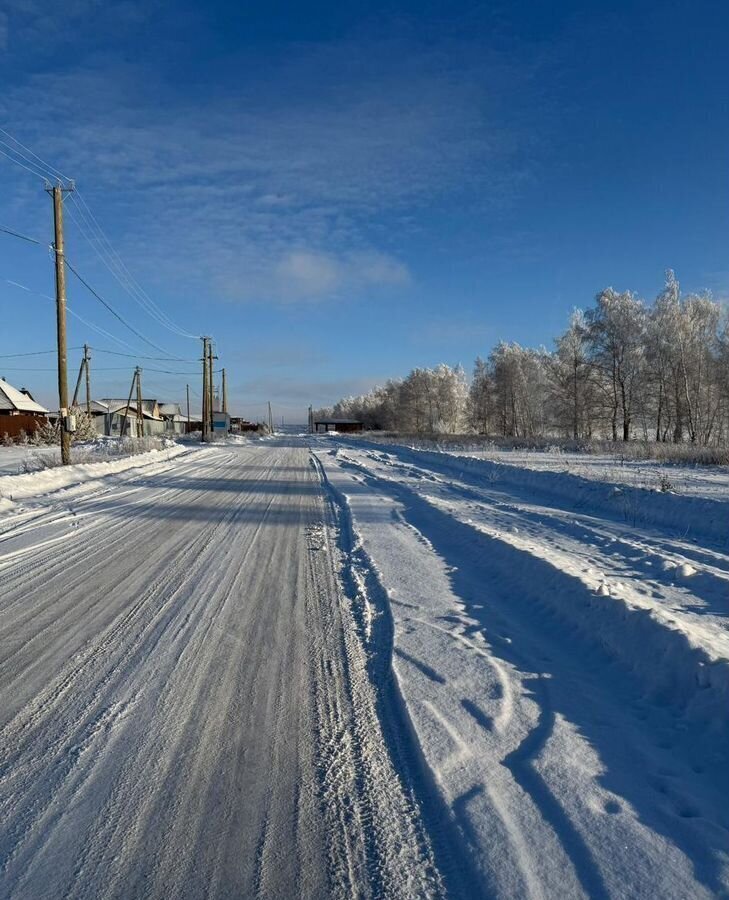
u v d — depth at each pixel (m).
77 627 5.55
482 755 3.38
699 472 18.64
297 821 2.85
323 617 5.88
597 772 3.23
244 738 3.60
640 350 50.75
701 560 7.67
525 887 2.40
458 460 25.78
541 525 10.62
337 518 12.20
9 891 2.39
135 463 24.84
